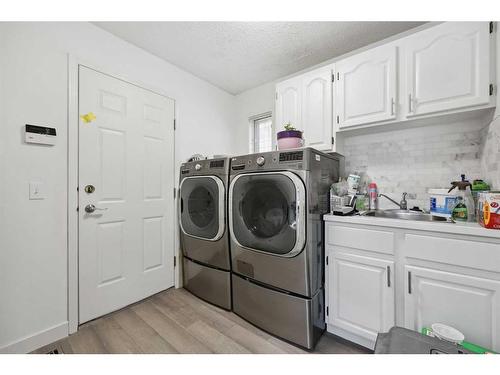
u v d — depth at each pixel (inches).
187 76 95.7
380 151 74.3
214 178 72.3
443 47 53.0
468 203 52.8
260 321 62.2
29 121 54.2
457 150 61.6
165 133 86.0
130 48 75.9
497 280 39.5
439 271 44.8
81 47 63.9
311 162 55.6
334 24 67.8
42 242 56.2
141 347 54.9
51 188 57.7
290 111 81.7
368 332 52.8
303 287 54.3
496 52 48.1
